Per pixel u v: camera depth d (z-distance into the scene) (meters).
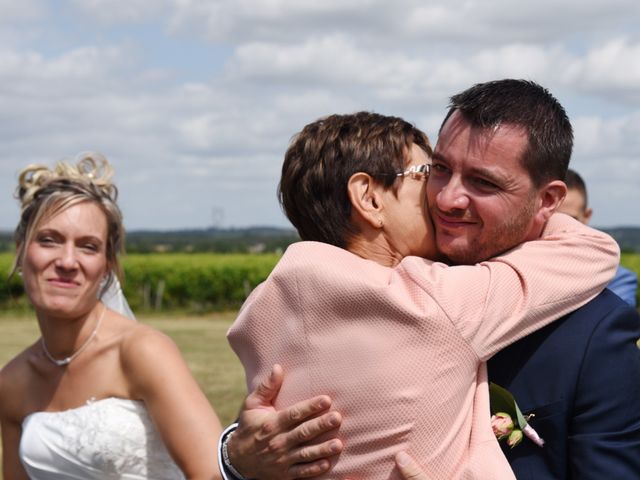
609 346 2.20
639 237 98.69
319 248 2.35
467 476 2.10
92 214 3.64
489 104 2.22
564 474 2.19
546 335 2.23
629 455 2.14
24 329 25.59
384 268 2.32
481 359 2.18
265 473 2.30
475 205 2.25
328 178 2.45
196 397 3.49
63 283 3.59
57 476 3.62
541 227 2.39
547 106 2.26
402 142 2.44
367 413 2.17
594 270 2.27
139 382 3.54
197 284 34.94
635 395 2.20
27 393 3.78
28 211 3.63
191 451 3.40
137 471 3.58
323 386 2.22
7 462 3.83
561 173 2.30
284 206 2.58
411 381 2.14
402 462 2.12
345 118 2.52
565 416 2.18
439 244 2.34
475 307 2.16
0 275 33.22
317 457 2.22
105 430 3.52
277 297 2.33
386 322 2.17
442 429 2.14
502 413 2.20
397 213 2.42
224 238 145.50
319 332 2.24
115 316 3.78
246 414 2.33
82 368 3.66
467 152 2.23
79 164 3.73
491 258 2.34
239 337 2.41
